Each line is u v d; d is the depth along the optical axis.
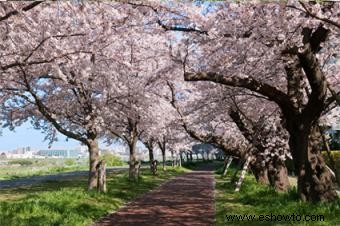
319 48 12.80
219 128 26.03
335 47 14.23
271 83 15.20
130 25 13.26
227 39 12.08
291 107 12.50
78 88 18.17
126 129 27.80
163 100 24.47
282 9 10.04
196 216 13.27
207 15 12.00
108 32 13.15
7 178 37.19
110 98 18.62
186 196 19.55
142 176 32.66
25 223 10.43
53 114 17.67
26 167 65.94
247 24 11.14
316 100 11.74
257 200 15.10
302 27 10.48
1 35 11.78
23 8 9.19
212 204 16.27
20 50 13.04
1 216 11.08
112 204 15.49
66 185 25.86
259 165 22.64
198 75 11.88
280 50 11.05
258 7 10.60
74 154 117.25
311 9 9.30
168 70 18.38
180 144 48.97
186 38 12.83
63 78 14.88
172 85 21.78
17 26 11.52
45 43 12.73
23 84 16.81
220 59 13.21
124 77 17.80
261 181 22.73
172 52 15.96
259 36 11.05
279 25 10.36
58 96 19.44
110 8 12.02
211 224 11.79
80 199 14.78
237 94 17.48
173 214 13.77
